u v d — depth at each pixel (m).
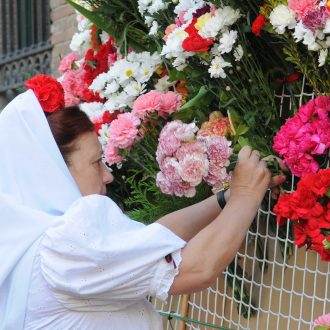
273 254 3.36
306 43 2.70
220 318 3.65
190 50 3.02
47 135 2.43
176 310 3.94
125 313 2.37
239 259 3.53
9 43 8.16
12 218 2.35
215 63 3.03
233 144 3.18
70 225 2.25
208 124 3.25
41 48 7.56
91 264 2.23
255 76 3.11
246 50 3.07
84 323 2.29
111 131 3.48
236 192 2.47
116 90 3.76
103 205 2.35
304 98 3.08
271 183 2.80
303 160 2.77
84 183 2.48
